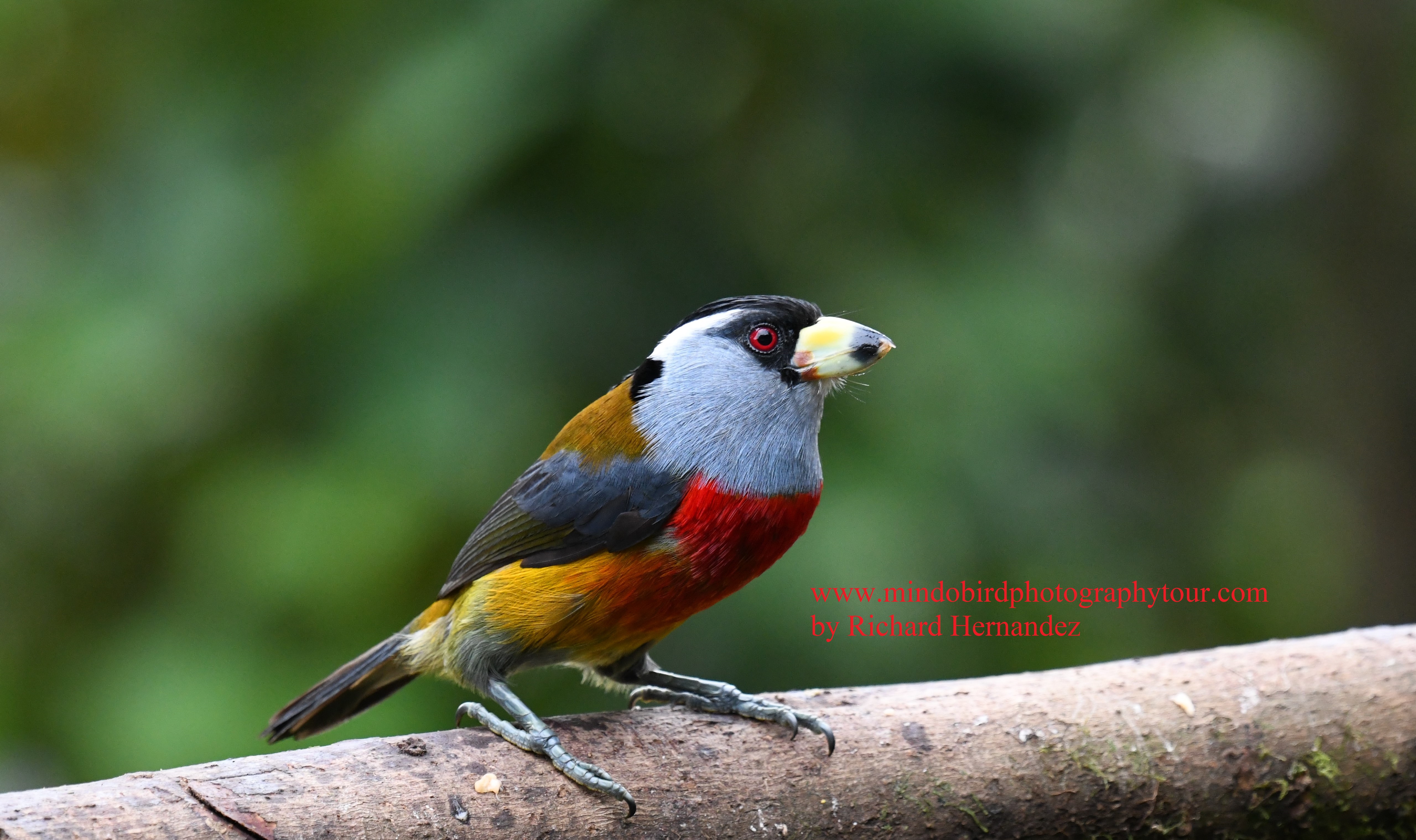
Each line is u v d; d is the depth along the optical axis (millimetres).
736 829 6570
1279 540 15352
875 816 6805
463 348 10336
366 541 9953
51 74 13820
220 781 5750
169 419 11156
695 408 7160
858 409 10312
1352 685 7715
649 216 10891
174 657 10133
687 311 10719
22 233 14039
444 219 10352
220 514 10477
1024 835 7066
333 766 6027
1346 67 14336
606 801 6371
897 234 10922
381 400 10328
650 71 11031
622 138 10859
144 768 9633
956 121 11266
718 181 11125
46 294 11883
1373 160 14227
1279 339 14031
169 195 11609
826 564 9617
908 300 10516
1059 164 12055
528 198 10766
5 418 10898
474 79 10234
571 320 10562
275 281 10562
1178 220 13867
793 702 7176
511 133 10156
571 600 7000
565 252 10664
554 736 6488
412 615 10398
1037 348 10484
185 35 11969
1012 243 11070
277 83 11805
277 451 10797
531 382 10328
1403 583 14336
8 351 11242
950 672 9930
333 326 10594
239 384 11023
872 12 10805
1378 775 7559
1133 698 7473
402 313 10469
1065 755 7137
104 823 5395
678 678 7297
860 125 11141
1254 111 14445
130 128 12406
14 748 11617
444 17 11000
